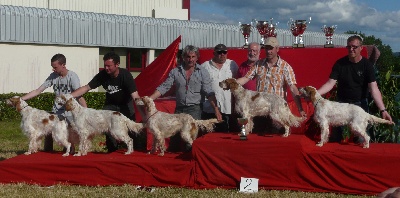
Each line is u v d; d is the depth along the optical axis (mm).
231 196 6207
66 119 7371
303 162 6445
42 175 6898
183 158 6969
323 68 9180
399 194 2588
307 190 6438
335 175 6395
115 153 7379
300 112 6992
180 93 7340
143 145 7938
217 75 7914
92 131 7188
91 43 21312
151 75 9375
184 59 7289
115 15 22141
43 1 23750
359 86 6996
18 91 19641
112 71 7422
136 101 7090
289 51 9453
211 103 7297
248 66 7750
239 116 7051
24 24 19594
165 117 7023
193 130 6996
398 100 8203
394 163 6234
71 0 24625
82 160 6863
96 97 19797
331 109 6680
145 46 22734
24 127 7504
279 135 6973
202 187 6648
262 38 10055
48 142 8023
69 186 6812
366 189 6301
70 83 7812
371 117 6684
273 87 7051
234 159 6570
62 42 20562
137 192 6438
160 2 27500
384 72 8977
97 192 6480
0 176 6938
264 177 6520
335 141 7277
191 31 23844
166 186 6715
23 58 19750
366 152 6352
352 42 6855
